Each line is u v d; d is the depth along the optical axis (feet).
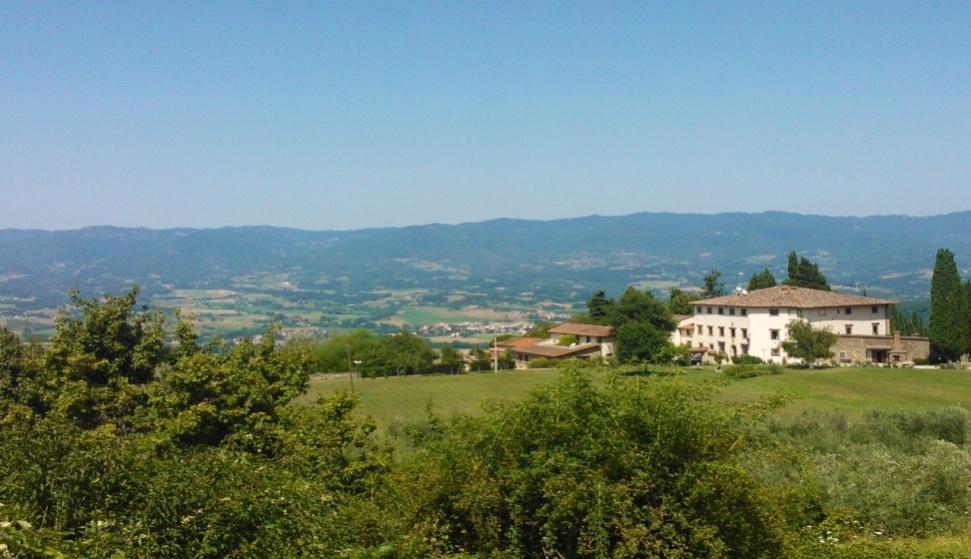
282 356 78.23
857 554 42.50
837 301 276.62
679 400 34.01
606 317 338.95
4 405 68.44
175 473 29.27
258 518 27.37
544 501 33.19
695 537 31.42
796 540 38.63
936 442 77.87
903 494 58.03
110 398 69.00
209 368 66.18
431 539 33.12
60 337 73.56
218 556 26.50
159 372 77.41
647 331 270.87
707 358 288.30
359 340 303.68
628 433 33.14
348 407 64.34
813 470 61.26
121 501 28.04
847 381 201.16
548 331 376.68
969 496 59.93
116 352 75.15
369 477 49.16
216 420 64.49
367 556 29.14
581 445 32.99
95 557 22.91
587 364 37.27
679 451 33.06
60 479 27.66
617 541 32.17
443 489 34.19
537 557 33.76
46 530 22.75
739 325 286.66
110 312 75.82
